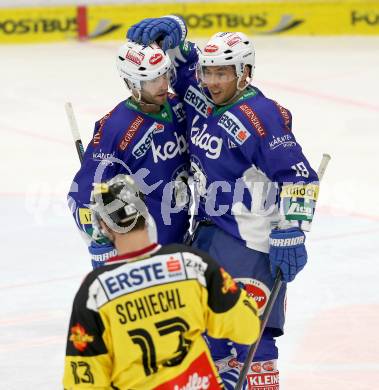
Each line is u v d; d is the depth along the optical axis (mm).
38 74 37906
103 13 43969
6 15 43500
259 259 12078
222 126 11859
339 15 44438
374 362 14711
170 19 12508
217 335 9266
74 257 19531
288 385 14008
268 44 42781
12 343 15508
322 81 36000
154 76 11766
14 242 20438
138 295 8773
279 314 12250
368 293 17344
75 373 8789
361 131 29547
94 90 35406
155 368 8867
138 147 12242
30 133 29922
